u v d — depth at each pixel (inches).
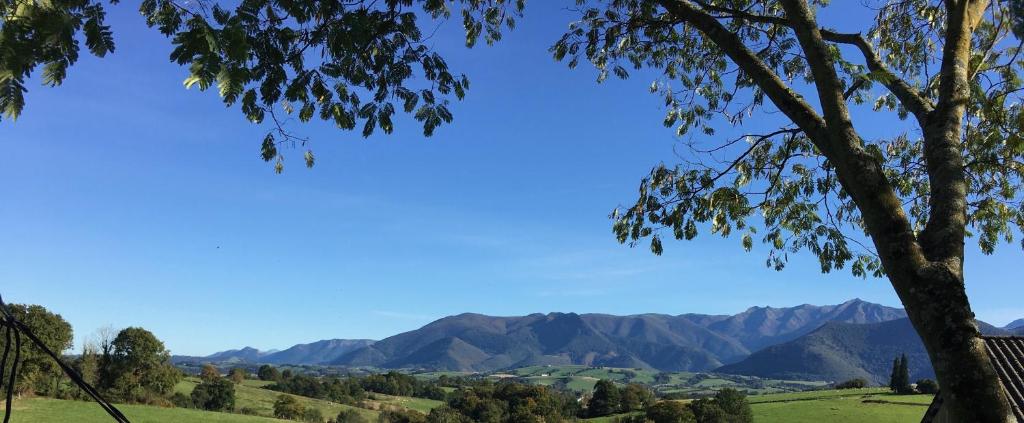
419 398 5039.4
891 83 204.2
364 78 264.5
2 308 107.9
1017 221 354.9
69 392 2468.0
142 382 2950.3
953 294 139.5
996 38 235.5
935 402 649.0
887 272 151.9
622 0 329.1
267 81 235.8
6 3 125.5
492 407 3582.7
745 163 374.6
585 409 4242.1
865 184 159.2
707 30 213.0
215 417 2581.2
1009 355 634.2
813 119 185.6
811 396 3971.5
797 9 189.3
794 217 376.2
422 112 274.7
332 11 227.1
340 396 4357.8
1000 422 129.3
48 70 130.1
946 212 157.9
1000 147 318.7
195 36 136.9
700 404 3139.8
